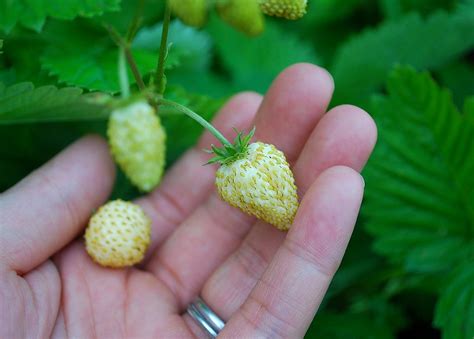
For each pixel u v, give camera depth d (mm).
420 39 198
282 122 147
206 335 146
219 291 147
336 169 123
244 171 123
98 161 148
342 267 185
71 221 143
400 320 184
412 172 176
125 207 145
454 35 199
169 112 152
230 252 156
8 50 152
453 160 172
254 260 147
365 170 177
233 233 156
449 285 167
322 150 136
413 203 176
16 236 131
